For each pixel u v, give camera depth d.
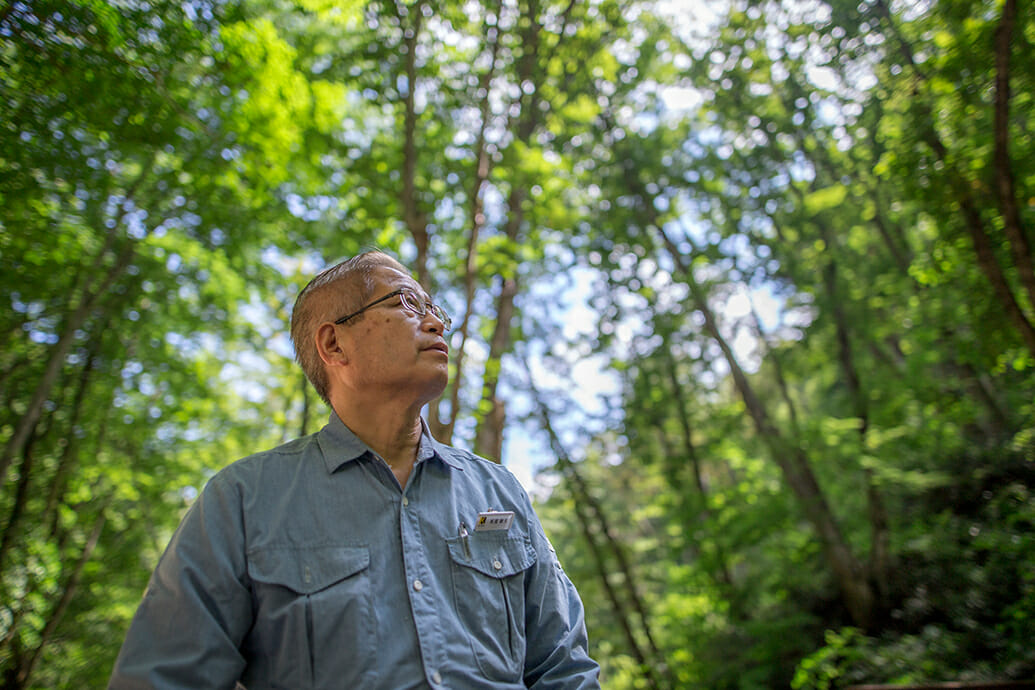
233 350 11.33
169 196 8.54
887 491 12.11
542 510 13.47
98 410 9.56
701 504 12.70
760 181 13.59
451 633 1.32
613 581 13.46
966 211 6.89
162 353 9.95
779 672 11.29
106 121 5.95
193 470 11.13
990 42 6.35
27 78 5.47
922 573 10.79
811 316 12.99
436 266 10.42
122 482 9.55
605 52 11.82
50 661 9.36
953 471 11.38
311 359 1.69
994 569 9.70
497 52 8.35
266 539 1.33
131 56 5.66
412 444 1.61
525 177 8.41
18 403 8.99
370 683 1.22
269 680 1.26
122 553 10.77
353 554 1.34
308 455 1.49
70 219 7.75
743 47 12.75
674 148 14.66
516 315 13.91
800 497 12.00
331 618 1.26
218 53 6.38
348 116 9.27
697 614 12.72
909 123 7.55
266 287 10.59
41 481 9.25
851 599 11.16
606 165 13.77
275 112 6.91
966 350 8.64
